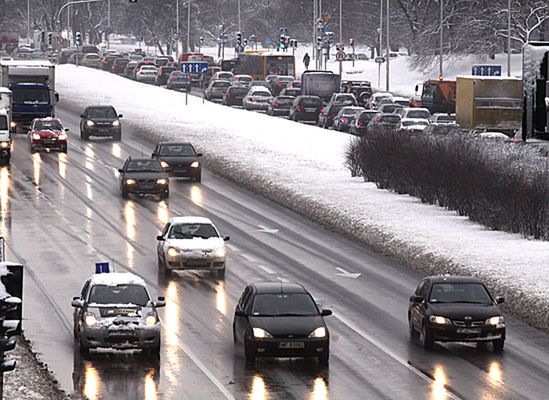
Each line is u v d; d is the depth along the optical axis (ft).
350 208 401.29
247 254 342.23
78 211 414.41
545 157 393.70
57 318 261.65
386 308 273.95
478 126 581.53
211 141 610.24
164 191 447.42
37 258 330.95
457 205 393.91
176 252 307.58
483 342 242.58
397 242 343.05
